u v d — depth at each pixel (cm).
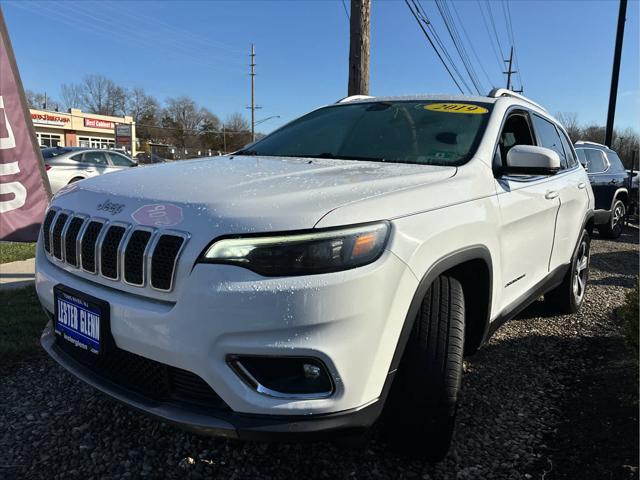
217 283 182
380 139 315
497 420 285
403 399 223
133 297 202
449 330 225
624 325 320
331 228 185
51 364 347
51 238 246
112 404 296
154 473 237
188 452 252
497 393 316
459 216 236
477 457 251
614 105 1947
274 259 181
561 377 341
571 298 456
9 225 654
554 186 373
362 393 192
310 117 379
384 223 197
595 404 302
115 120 5841
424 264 210
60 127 5281
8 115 643
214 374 184
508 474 239
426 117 327
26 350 358
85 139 5638
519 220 302
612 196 1048
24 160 655
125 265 203
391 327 198
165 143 8744
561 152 434
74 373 226
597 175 1031
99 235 214
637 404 291
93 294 213
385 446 256
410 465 243
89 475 234
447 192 238
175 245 190
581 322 454
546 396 314
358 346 187
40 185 671
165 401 201
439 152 291
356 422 192
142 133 8794
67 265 234
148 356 197
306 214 187
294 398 185
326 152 319
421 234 210
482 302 271
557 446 261
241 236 183
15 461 243
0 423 274
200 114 9444
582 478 235
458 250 232
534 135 375
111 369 220
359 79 659
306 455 251
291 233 183
